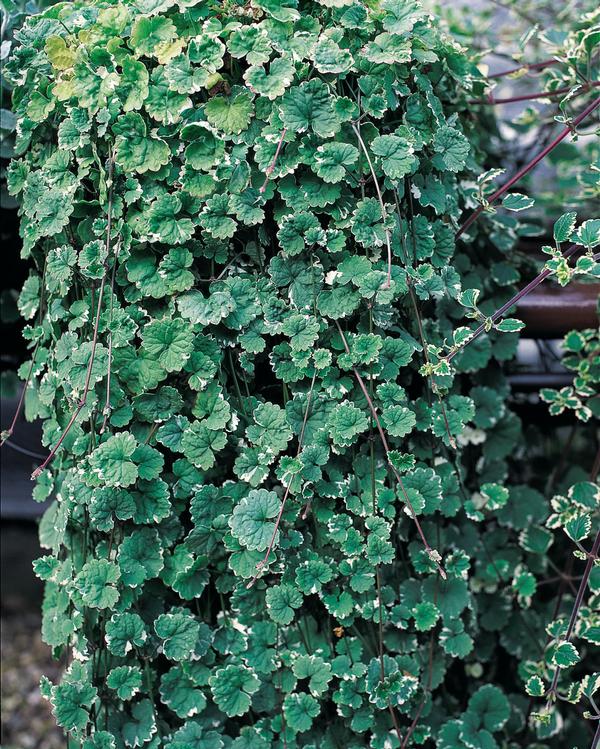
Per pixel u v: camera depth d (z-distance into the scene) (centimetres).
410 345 120
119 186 119
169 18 118
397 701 121
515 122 143
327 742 122
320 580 119
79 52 118
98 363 119
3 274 142
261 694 122
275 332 119
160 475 120
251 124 118
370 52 118
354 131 119
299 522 122
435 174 124
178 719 123
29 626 183
